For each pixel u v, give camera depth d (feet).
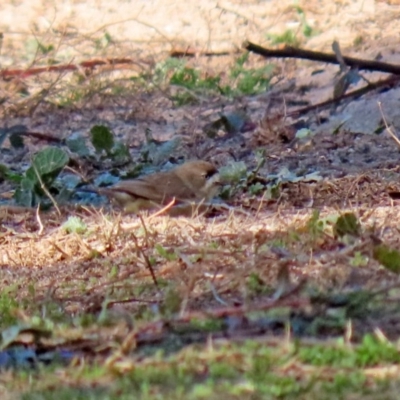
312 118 57.21
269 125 52.80
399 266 25.26
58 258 32.24
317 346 20.39
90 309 25.32
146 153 48.98
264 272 26.09
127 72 70.90
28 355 21.89
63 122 62.69
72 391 19.42
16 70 66.03
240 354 20.20
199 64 73.56
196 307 24.04
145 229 31.89
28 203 41.39
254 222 34.63
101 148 49.24
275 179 42.32
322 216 34.50
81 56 72.43
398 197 37.78
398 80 52.42
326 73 67.00
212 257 28.76
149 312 23.93
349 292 23.48
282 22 79.20
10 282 29.60
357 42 72.59
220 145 53.67
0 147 56.34
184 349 20.56
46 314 24.68
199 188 39.34
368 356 19.71
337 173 43.47
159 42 75.97
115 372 20.08
